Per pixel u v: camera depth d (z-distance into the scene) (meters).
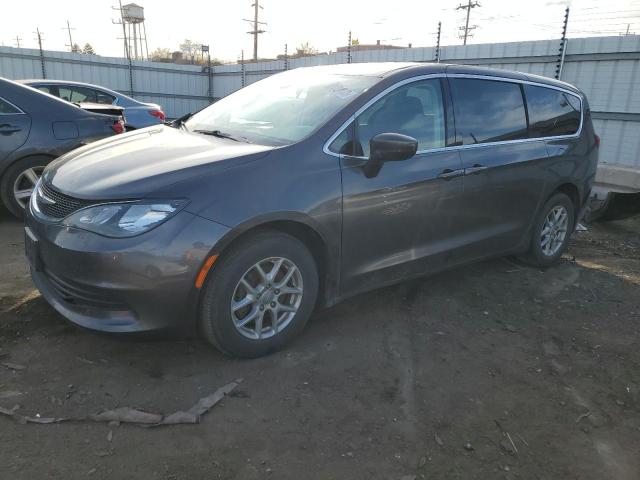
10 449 2.26
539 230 4.68
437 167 3.62
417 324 3.64
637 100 9.91
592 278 4.76
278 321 3.09
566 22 10.79
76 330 3.22
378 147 3.10
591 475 2.38
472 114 3.96
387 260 3.48
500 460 2.42
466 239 3.98
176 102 23.06
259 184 2.83
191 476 2.18
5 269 4.15
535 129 4.45
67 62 20.19
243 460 2.29
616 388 3.07
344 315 3.69
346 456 2.36
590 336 3.67
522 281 4.56
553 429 2.67
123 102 10.62
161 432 2.42
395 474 2.28
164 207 2.62
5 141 5.18
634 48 9.84
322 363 3.07
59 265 2.71
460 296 4.15
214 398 2.67
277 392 2.77
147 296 2.60
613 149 10.39
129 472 2.18
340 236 3.17
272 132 3.35
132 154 3.12
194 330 2.81
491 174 3.99
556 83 4.80
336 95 3.45
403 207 3.44
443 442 2.50
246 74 21.58
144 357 3.00
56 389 2.67
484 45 12.36
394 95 3.50
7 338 3.09
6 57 18.91
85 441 2.33
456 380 3.02
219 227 2.67
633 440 2.63
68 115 5.52
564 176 4.69
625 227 7.02
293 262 3.02
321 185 3.03
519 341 3.54
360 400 2.76
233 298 2.84
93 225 2.62
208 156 2.94
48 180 3.13
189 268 2.63
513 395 2.93
